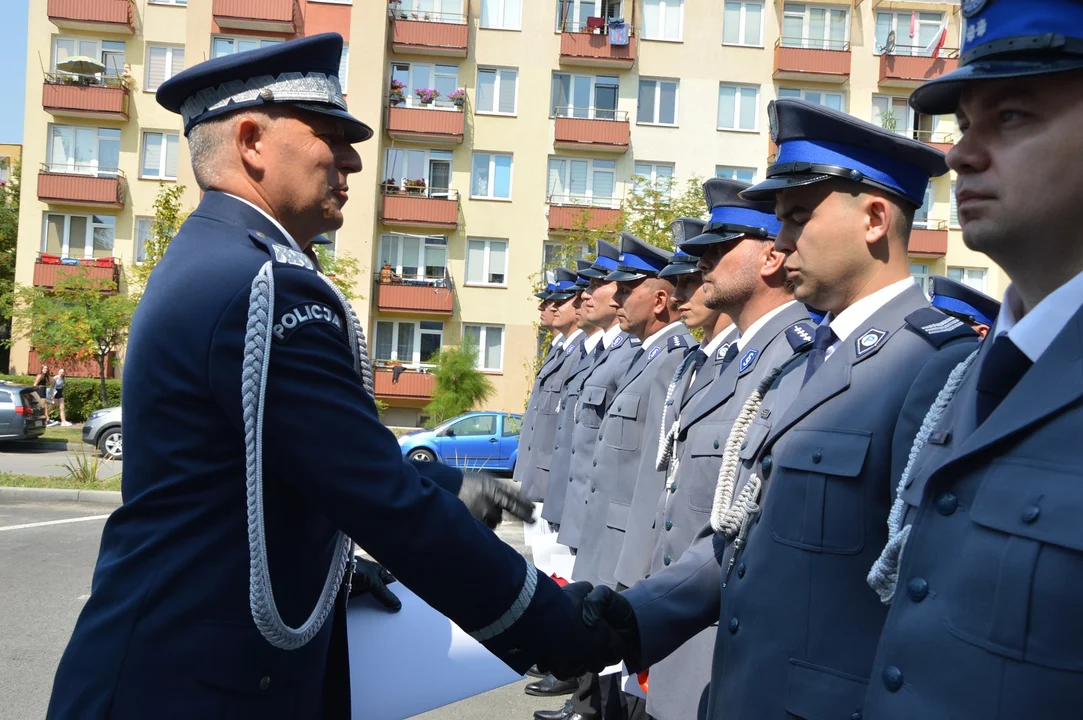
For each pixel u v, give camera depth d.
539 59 24.91
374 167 23.92
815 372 2.06
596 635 1.86
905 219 2.02
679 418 3.20
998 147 1.20
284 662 1.65
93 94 24.16
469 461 15.50
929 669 1.17
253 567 1.57
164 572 1.58
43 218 24.78
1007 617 1.09
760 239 2.87
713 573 2.18
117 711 1.54
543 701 4.76
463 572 1.66
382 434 1.65
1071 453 1.09
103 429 15.48
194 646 1.57
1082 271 1.19
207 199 1.80
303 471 1.59
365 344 1.80
